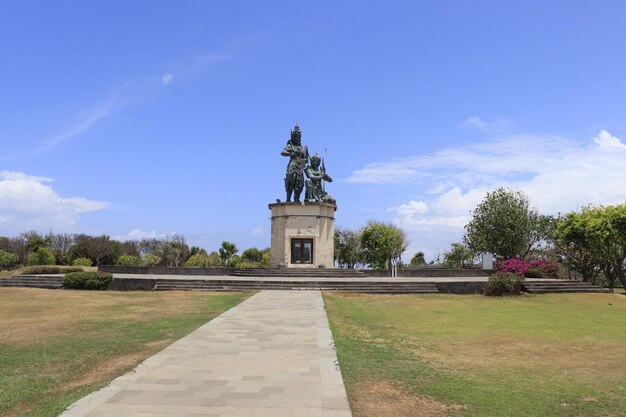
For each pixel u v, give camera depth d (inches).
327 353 438.6
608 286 1865.2
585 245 1585.9
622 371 419.2
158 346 477.7
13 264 2348.7
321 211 1592.0
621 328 657.6
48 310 773.9
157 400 300.8
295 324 603.2
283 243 1581.0
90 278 1148.5
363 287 1149.7
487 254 1696.6
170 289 1131.9
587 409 317.7
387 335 588.4
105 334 553.9
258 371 372.5
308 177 1647.4
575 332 619.2
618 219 1418.6
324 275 1414.9
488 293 1106.7
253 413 279.7
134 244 3137.3
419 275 1481.3
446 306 901.8
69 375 374.3
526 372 413.4
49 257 2340.1
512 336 585.9
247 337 514.3
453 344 535.2
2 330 584.7
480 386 366.3
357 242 2726.4
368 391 343.9
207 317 684.1
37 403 308.3
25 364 409.7
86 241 2906.0
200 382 340.8
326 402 300.7
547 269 1395.2
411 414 300.0
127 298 957.8
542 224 1861.5
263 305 804.6
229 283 1156.5
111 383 337.1
